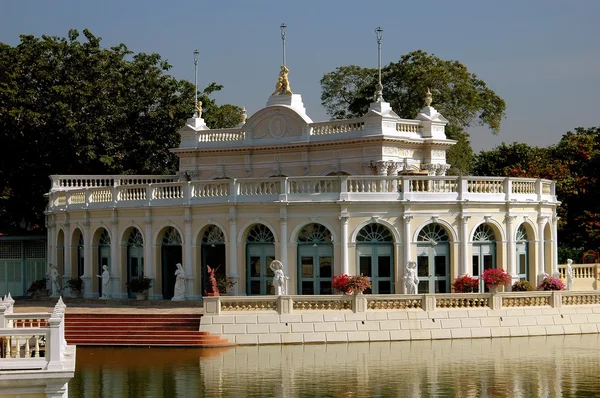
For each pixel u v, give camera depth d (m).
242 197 54.22
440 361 41.41
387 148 61.97
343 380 37.47
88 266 60.66
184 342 45.72
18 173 76.19
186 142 68.38
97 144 77.00
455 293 48.34
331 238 53.00
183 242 55.72
